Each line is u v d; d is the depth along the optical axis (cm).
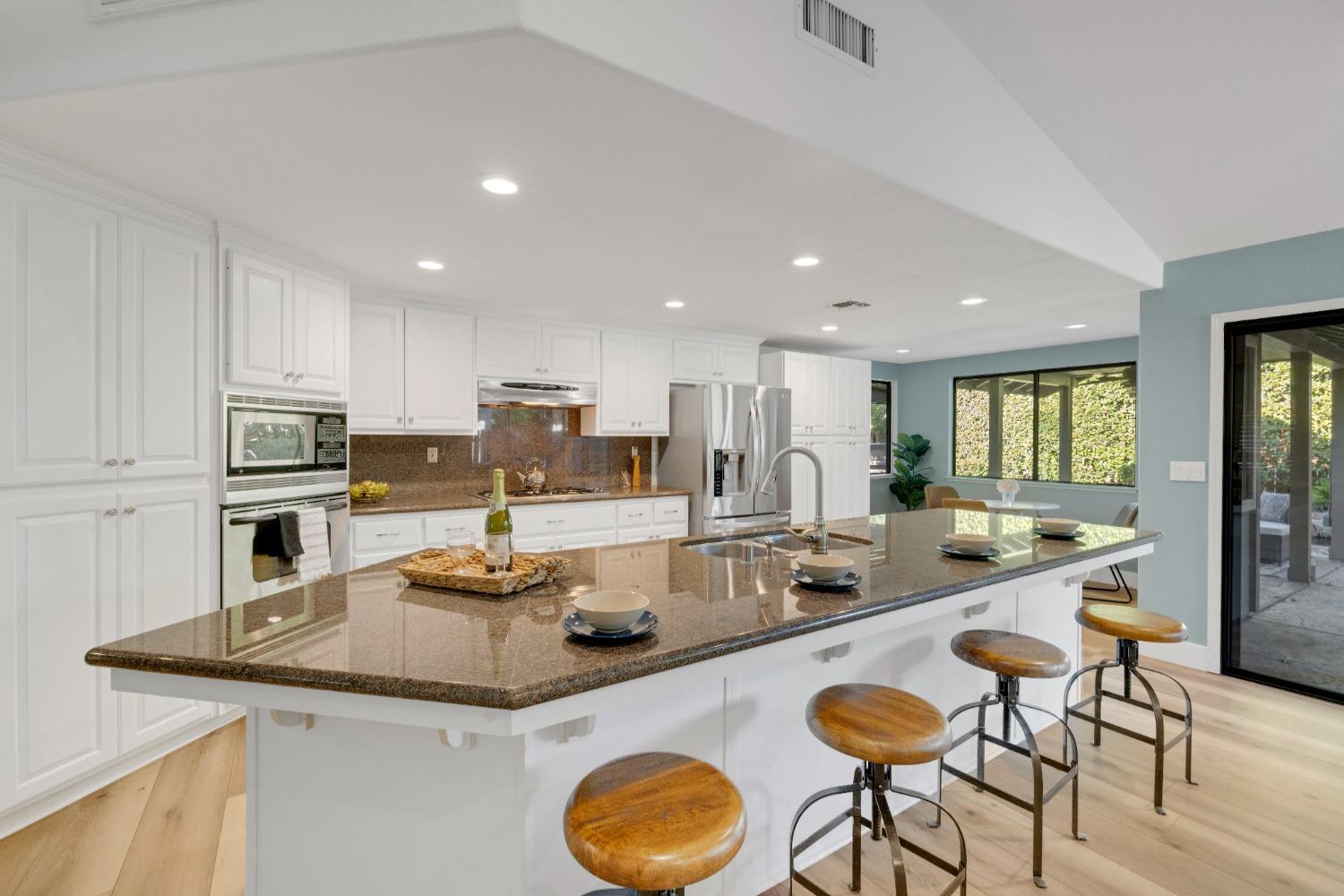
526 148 173
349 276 312
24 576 188
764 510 483
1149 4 196
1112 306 388
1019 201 244
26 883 169
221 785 217
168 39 139
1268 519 316
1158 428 349
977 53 223
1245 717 280
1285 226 295
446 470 414
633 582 174
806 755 184
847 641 149
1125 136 254
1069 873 178
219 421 244
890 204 214
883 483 730
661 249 266
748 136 166
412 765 125
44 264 189
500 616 139
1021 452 621
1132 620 224
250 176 193
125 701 216
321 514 288
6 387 182
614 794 114
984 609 235
